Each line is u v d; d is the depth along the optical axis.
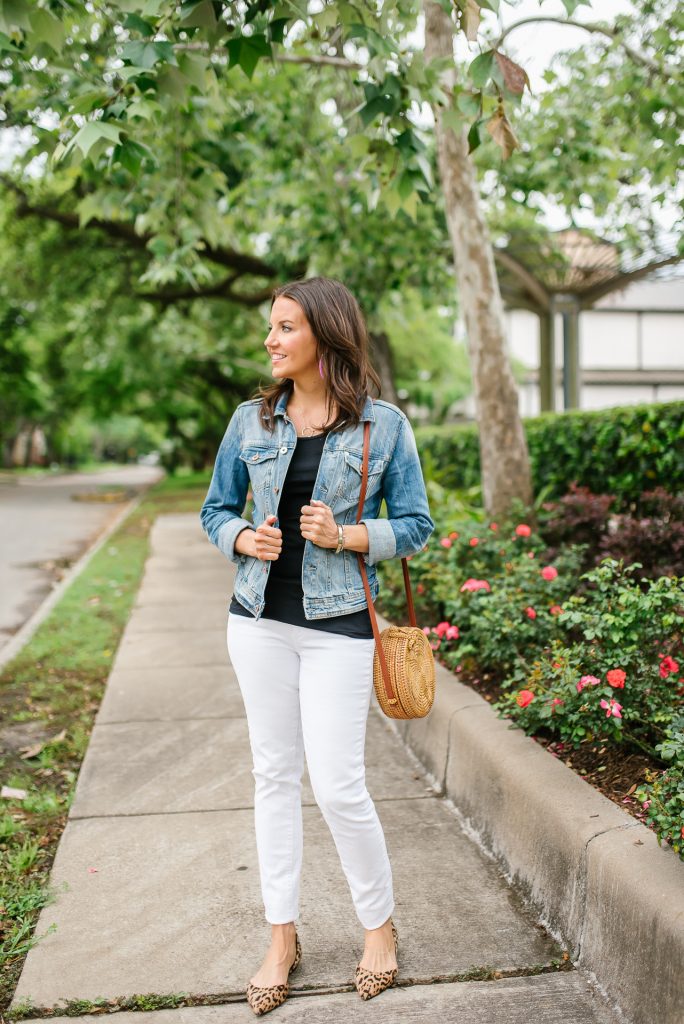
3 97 4.30
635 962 2.07
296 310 2.14
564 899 2.44
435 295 9.74
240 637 2.20
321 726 2.13
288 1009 2.18
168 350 21.88
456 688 3.84
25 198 11.70
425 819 3.26
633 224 6.67
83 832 3.18
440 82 3.59
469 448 9.16
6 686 5.11
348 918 2.59
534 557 5.05
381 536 2.12
